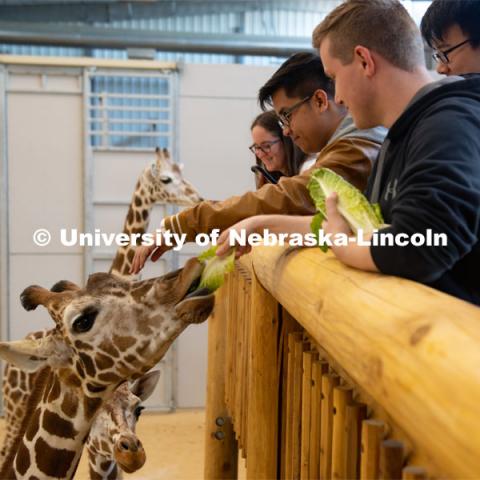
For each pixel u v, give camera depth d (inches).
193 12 288.7
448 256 37.4
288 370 65.7
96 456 106.2
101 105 216.8
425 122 42.5
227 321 120.5
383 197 49.1
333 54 50.3
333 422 45.4
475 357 23.7
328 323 39.2
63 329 67.3
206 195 223.0
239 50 257.3
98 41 252.8
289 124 75.6
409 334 28.4
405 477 31.3
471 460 21.2
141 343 65.9
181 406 224.8
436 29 62.6
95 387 69.5
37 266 216.7
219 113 221.6
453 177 37.6
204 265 64.0
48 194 215.9
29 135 213.9
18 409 146.3
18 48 270.7
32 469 73.8
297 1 289.4
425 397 24.9
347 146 64.4
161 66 217.5
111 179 218.1
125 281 68.6
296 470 62.1
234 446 124.9
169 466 176.9
